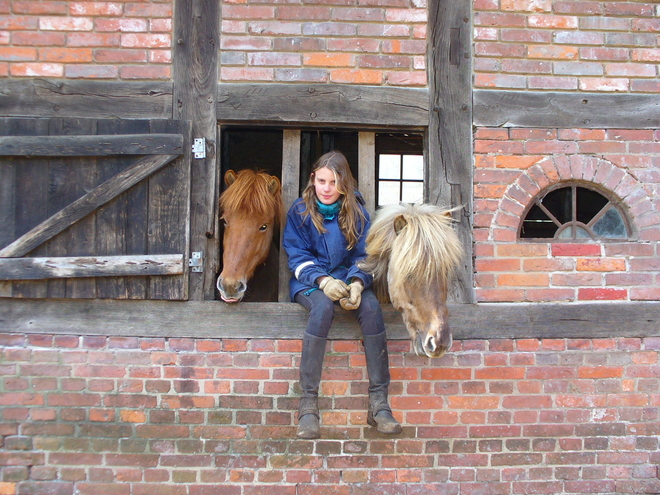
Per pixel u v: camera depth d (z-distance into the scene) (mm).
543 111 2719
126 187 2531
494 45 2725
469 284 2654
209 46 2660
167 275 2574
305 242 2469
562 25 2746
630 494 2646
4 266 2477
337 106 2664
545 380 2652
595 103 2736
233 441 2590
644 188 2719
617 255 2693
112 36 2641
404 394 2627
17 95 2613
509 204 2688
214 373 2596
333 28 2680
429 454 2619
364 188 2781
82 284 2555
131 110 2637
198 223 2629
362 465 2602
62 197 2541
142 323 2596
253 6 2668
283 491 2582
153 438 2582
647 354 2680
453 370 2639
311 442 2602
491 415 2637
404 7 2705
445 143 2697
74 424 2588
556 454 2645
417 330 2086
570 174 2701
